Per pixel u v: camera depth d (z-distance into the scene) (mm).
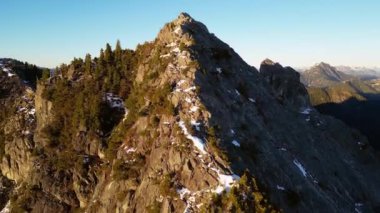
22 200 64750
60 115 75438
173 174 45625
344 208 62781
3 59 146625
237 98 59688
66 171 65562
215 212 40469
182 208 42188
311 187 55625
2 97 120438
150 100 56594
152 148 50062
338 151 84375
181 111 51312
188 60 58312
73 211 61969
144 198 46344
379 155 99688
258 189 42938
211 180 43531
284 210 46125
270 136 59281
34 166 69750
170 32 67562
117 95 73438
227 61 67000
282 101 78500
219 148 46219
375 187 82625
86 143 66750
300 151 66188
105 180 55844
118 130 61000
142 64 68000
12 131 97875
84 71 86688
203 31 71375
